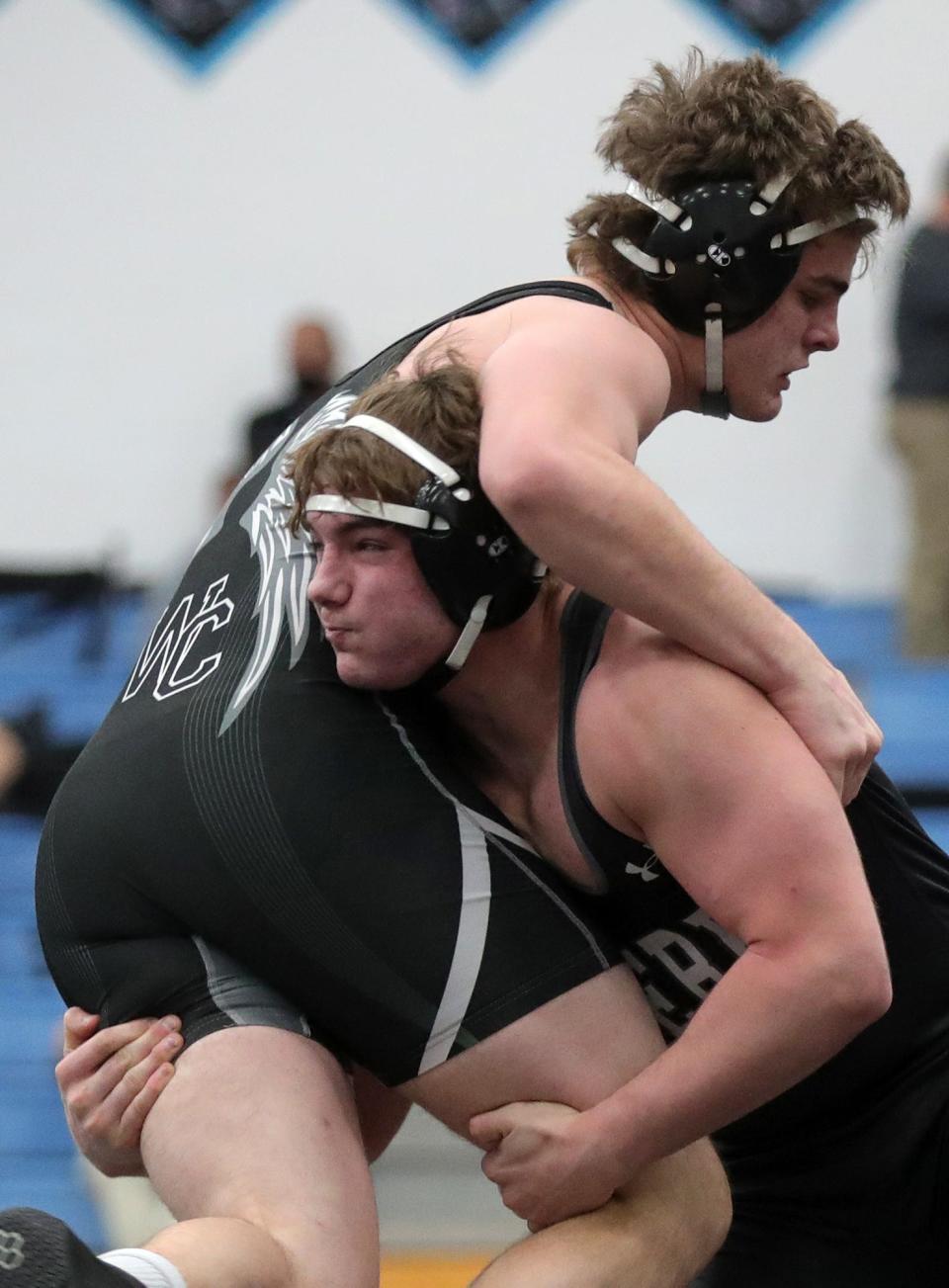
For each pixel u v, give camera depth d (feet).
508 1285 10.61
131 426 45.68
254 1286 9.87
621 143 11.92
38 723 40.81
